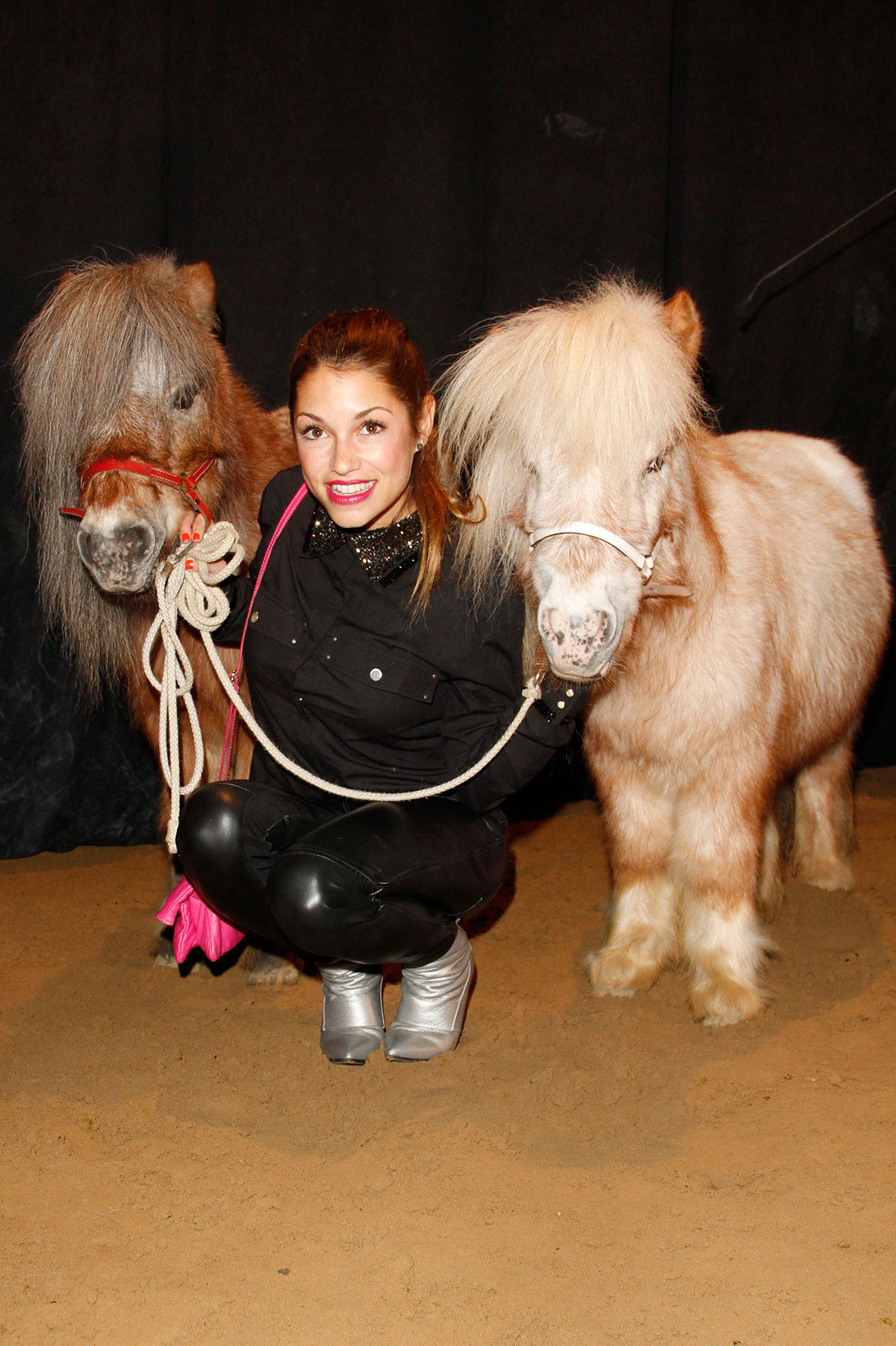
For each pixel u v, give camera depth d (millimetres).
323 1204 1656
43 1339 1385
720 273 3629
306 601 1817
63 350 2109
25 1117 1915
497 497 1859
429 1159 1765
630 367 1693
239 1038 2199
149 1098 1980
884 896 2967
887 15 3572
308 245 3320
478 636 1789
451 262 3410
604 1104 1938
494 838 1919
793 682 2398
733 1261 1516
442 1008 2072
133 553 2020
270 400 3369
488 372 1845
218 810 1813
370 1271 1502
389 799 1821
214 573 1938
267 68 3219
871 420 3906
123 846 3564
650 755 2244
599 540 1688
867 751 4152
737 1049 2154
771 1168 1735
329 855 1714
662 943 2457
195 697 2396
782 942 2678
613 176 3451
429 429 1787
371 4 3246
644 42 3381
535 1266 1511
